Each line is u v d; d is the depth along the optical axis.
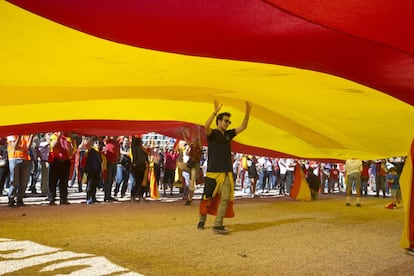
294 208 11.26
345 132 7.60
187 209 9.95
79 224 6.99
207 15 2.71
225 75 4.74
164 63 4.17
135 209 9.60
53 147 9.87
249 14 2.64
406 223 5.44
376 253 5.41
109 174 11.38
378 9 2.43
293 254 5.18
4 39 3.42
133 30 3.06
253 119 8.61
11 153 9.20
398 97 4.17
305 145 9.68
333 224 8.08
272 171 18.81
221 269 4.33
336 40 2.90
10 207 9.12
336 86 4.74
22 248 4.99
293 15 2.59
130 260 4.58
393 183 12.05
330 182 20.33
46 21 3.00
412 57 2.98
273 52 3.29
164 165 15.20
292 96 5.64
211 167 6.61
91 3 2.66
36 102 6.33
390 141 7.65
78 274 3.94
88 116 7.94
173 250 5.18
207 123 6.46
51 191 9.93
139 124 9.14
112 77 4.83
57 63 4.12
